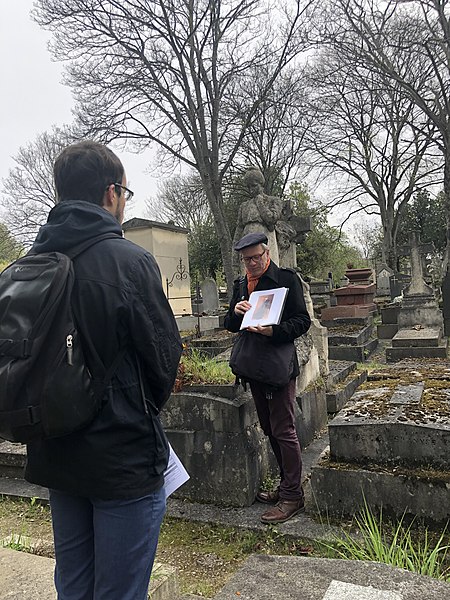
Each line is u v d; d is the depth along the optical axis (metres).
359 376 6.98
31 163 26.78
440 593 1.92
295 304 3.30
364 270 18.44
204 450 3.74
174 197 35.38
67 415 1.29
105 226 1.52
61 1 15.16
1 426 1.29
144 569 1.49
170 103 17.56
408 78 21.91
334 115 25.80
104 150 1.62
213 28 17.25
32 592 2.23
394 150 29.00
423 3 16.67
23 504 3.94
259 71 19.95
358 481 3.24
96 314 1.38
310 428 5.05
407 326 11.49
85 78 16.55
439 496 3.03
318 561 2.24
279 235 5.75
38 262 1.42
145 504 1.46
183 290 15.59
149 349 1.43
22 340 1.28
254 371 3.25
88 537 1.58
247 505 3.61
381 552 2.50
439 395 3.93
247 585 2.09
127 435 1.40
